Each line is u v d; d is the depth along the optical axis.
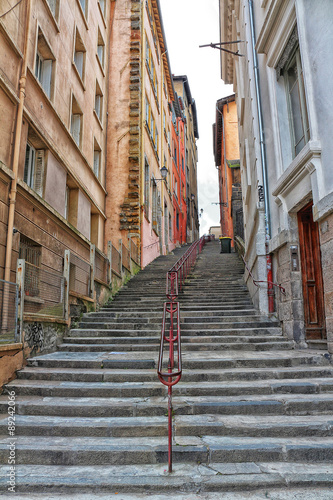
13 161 7.33
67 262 8.54
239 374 5.75
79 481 3.52
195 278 14.28
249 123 11.48
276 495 3.35
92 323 8.96
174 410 4.83
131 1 18.28
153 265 17.27
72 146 11.45
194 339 7.78
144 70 18.94
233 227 27.00
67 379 5.83
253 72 10.07
